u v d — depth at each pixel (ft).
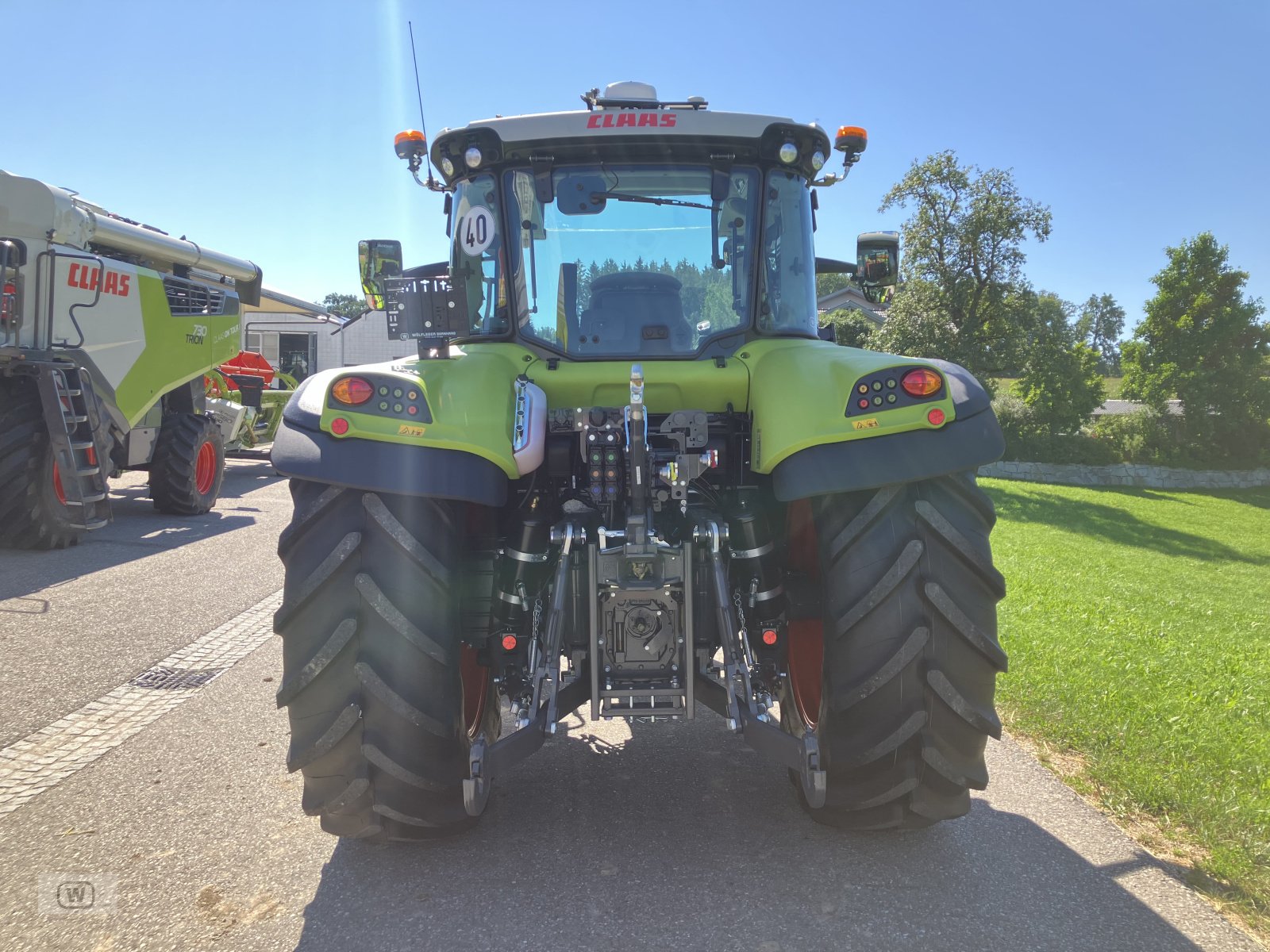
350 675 7.44
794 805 9.85
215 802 9.78
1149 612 25.46
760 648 8.96
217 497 35.42
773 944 7.19
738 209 9.91
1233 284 117.91
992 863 8.60
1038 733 12.46
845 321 78.89
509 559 8.83
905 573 7.38
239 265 35.14
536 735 8.01
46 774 10.50
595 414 8.64
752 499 9.55
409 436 7.38
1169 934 7.45
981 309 73.00
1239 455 118.42
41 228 23.40
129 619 17.22
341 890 8.00
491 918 7.55
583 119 9.52
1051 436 107.14
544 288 9.84
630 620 8.16
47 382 21.94
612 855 8.66
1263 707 14.74
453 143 9.84
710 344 9.80
